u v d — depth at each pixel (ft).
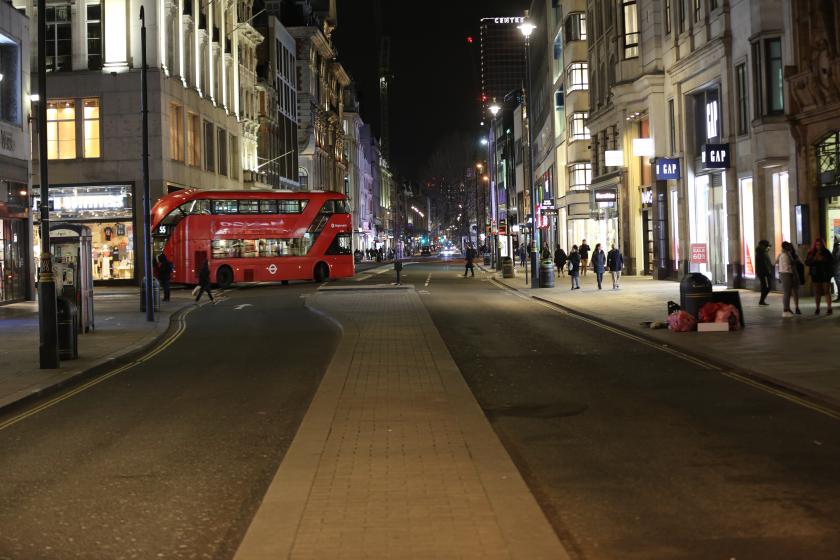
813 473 23.86
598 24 159.22
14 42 109.19
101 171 151.43
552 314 80.84
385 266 281.33
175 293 136.46
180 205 143.95
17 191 110.83
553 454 26.68
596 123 161.99
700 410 33.47
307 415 31.99
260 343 61.36
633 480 23.43
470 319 76.59
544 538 17.98
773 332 57.41
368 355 49.62
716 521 19.70
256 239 150.61
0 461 27.04
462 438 27.96
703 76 108.47
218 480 24.12
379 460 25.03
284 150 262.06
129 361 53.06
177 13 161.07
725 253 106.11
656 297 95.66
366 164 457.27
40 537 19.31
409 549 17.38
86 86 150.92
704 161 100.94
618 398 36.42
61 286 67.00
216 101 190.49
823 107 78.38
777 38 89.10
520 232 274.36
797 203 84.17
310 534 18.37
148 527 19.93
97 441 29.81
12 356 53.62
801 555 17.40
